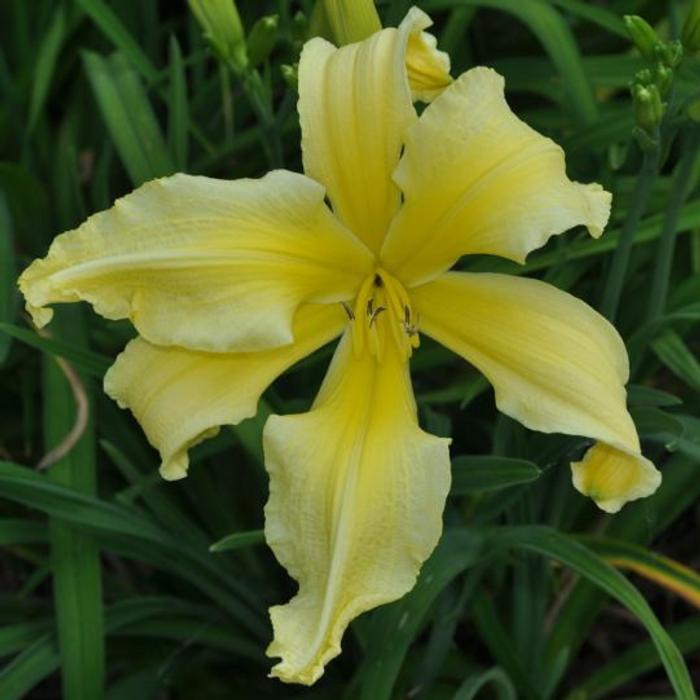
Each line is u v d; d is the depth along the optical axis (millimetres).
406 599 592
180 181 494
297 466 505
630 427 502
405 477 502
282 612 493
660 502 673
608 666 686
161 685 663
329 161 514
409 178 508
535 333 513
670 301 669
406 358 525
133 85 687
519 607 659
